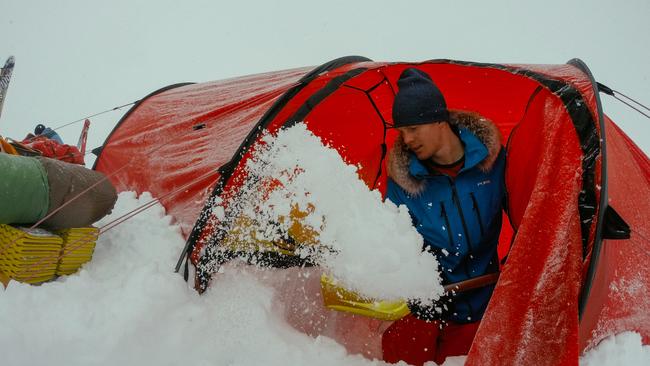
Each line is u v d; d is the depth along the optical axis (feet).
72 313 6.85
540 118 7.72
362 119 10.36
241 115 10.48
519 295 6.26
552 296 6.09
